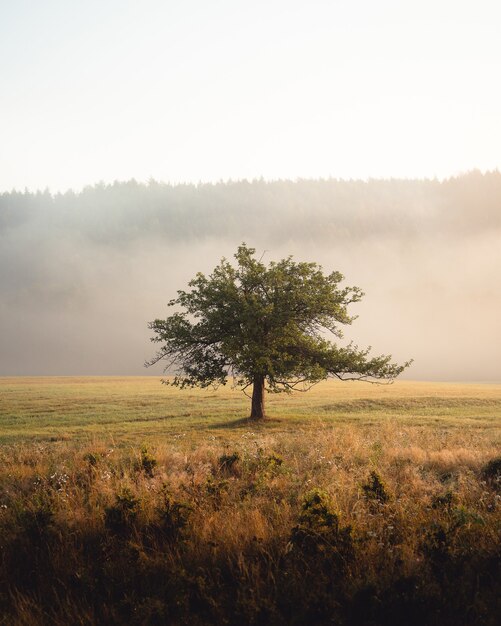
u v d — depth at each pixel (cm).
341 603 541
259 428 2878
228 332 3331
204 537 742
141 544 729
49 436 2859
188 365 3428
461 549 642
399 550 666
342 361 3294
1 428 3322
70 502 1034
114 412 4003
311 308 3300
